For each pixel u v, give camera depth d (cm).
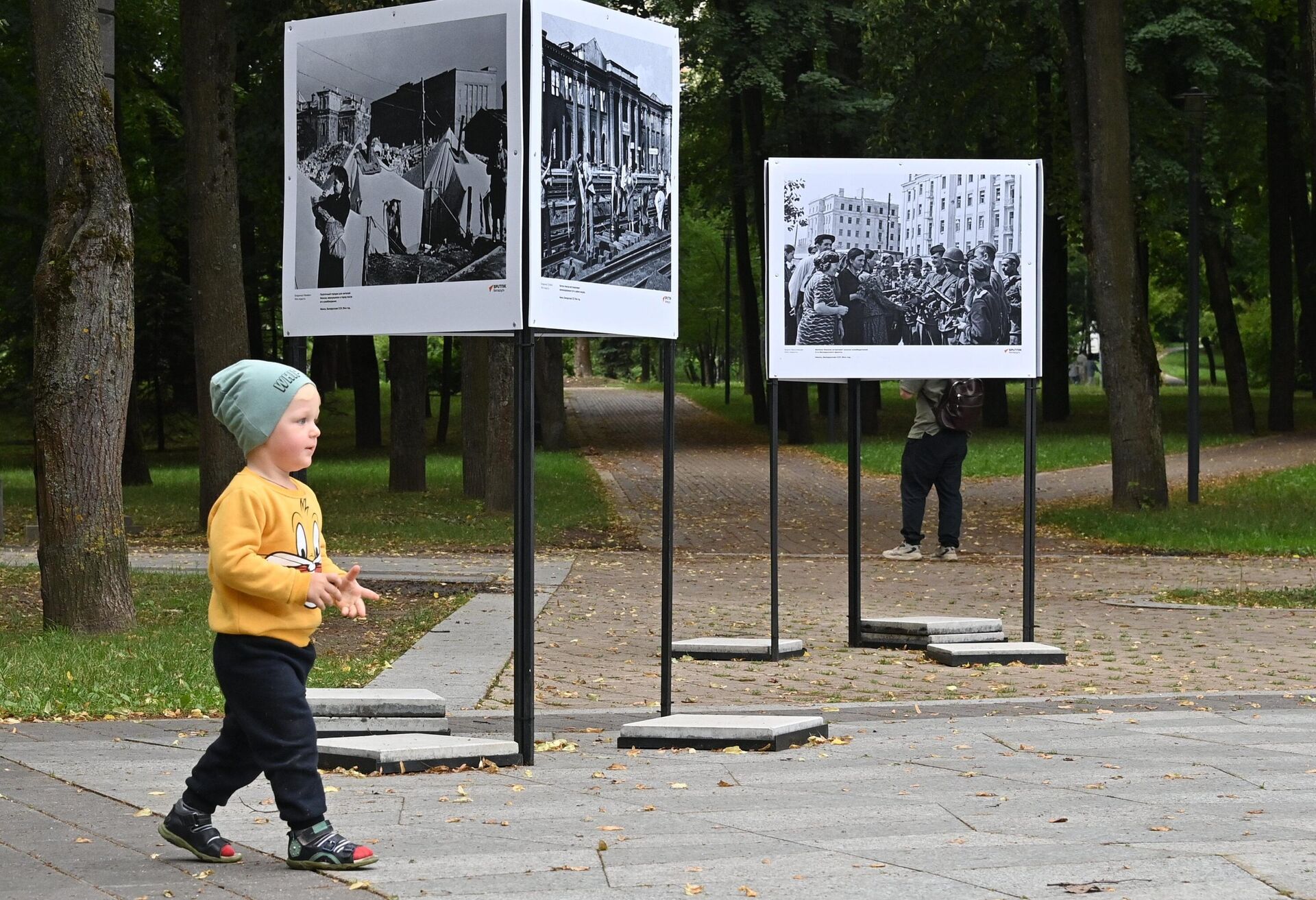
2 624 1205
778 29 3372
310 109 734
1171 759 642
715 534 2109
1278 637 1127
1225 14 3312
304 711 446
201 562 1647
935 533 2127
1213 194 3441
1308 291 4066
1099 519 2114
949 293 1067
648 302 750
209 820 460
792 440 4047
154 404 3956
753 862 449
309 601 430
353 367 3966
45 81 1125
